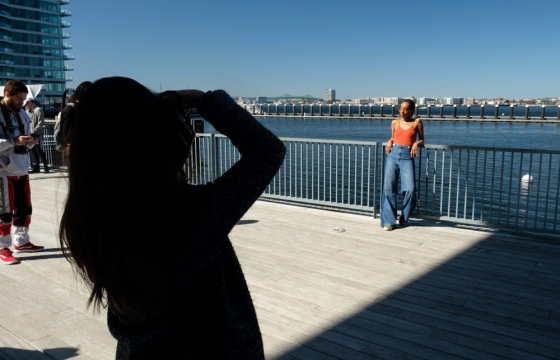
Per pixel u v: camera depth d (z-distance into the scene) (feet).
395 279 14.66
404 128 20.15
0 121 15.84
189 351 3.59
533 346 10.55
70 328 11.75
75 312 12.66
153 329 3.43
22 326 11.85
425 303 12.87
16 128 16.19
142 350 3.51
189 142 3.64
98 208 3.15
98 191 3.15
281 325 11.71
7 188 16.53
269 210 24.44
